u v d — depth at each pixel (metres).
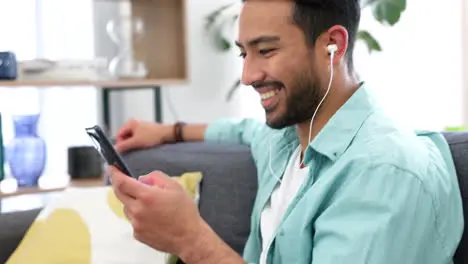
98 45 2.64
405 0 2.45
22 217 1.53
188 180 1.50
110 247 1.39
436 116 2.63
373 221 0.95
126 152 1.67
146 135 1.67
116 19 2.57
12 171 2.21
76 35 2.58
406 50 2.70
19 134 2.22
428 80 2.64
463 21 2.51
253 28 1.11
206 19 2.88
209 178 1.52
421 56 2.65
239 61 3.03
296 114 1.14
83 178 2.30
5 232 1.48
